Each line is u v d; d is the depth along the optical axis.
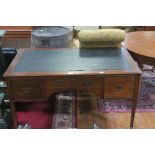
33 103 2.25
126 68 1.71
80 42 2.05
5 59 2.24
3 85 1.98
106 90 1.72
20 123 1.98
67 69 1.69
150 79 2.68
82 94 2.41
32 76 1.62
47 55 1.94
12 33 3.14
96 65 1.75
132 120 1.88
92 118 2.06
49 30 2.37
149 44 2.25
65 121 2.02
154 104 2.24
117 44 2.05
